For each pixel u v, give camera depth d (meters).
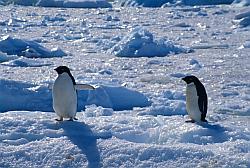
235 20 93.00
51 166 17.86
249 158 18.08
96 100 31.59
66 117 21.72
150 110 29.30
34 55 56.59
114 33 82.38
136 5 166.00
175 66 50.25
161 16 117.50
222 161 17.83
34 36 77.00
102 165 17.83
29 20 105.31
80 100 31.75
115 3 184.25
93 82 35.38
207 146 19.38
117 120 22.05
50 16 117.19
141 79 41.31
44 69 46.09
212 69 47.72
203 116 22.88
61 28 90.06
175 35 79.12
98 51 62.84
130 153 18.28
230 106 31.53
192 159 17.98
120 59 55.69
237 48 63.72
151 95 34.25
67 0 167.62
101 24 98.38
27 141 19.45
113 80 39.94
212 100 33.66
